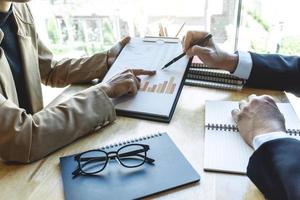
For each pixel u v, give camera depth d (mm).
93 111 709
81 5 1723
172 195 507
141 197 502
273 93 896
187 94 888
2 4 993
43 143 627
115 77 834
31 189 542
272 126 608
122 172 558
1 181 566
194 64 979
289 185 451
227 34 1508
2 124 614
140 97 818
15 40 1048
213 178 542
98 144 665
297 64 916
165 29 1232
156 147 629
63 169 580
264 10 1433
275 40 1474
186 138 667
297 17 1414
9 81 899
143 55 977
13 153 614
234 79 931
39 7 1751
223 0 1432
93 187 526
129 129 719
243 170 556
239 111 715
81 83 1037
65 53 1731
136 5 1589
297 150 507
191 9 1494
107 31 1736
